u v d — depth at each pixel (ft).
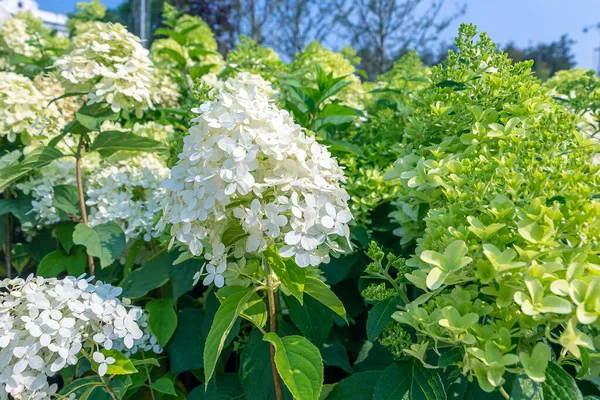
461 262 3.58
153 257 7.38
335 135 10.12
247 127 4.45
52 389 5.06
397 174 5.41
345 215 4.51
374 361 6.45
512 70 5.29
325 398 5.33
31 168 7.22
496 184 4.31
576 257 3.55
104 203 8.09
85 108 7.32
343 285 7.80
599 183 3.87
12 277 9.95
